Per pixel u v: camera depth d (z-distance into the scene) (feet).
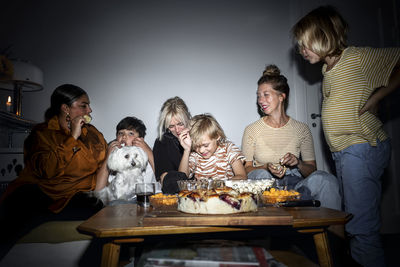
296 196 3.92
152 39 7.39
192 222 2.85
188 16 7.55
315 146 7.55
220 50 7.56
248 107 7.51
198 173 6.21
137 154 6.45
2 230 5.47
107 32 7.27
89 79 7.09
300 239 5.80
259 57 7.64
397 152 7.20
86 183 6.39
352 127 4.44
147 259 2.65
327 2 7.57
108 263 2.93
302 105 7.61
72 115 6.75
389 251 5.70
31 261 4.53
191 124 6.43
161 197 3.87
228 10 7.67
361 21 7.57
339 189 5.62
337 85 4.54
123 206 4.29
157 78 7.31
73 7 7.22
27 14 7.06
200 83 7.42
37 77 6.75
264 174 5.62
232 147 6.13
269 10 7.75
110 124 7.00
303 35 4.62
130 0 7.41
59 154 6.33
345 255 4.99
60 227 4.83
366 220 4.30
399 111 7.24
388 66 4.20
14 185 5.98
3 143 6.30
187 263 2.60
